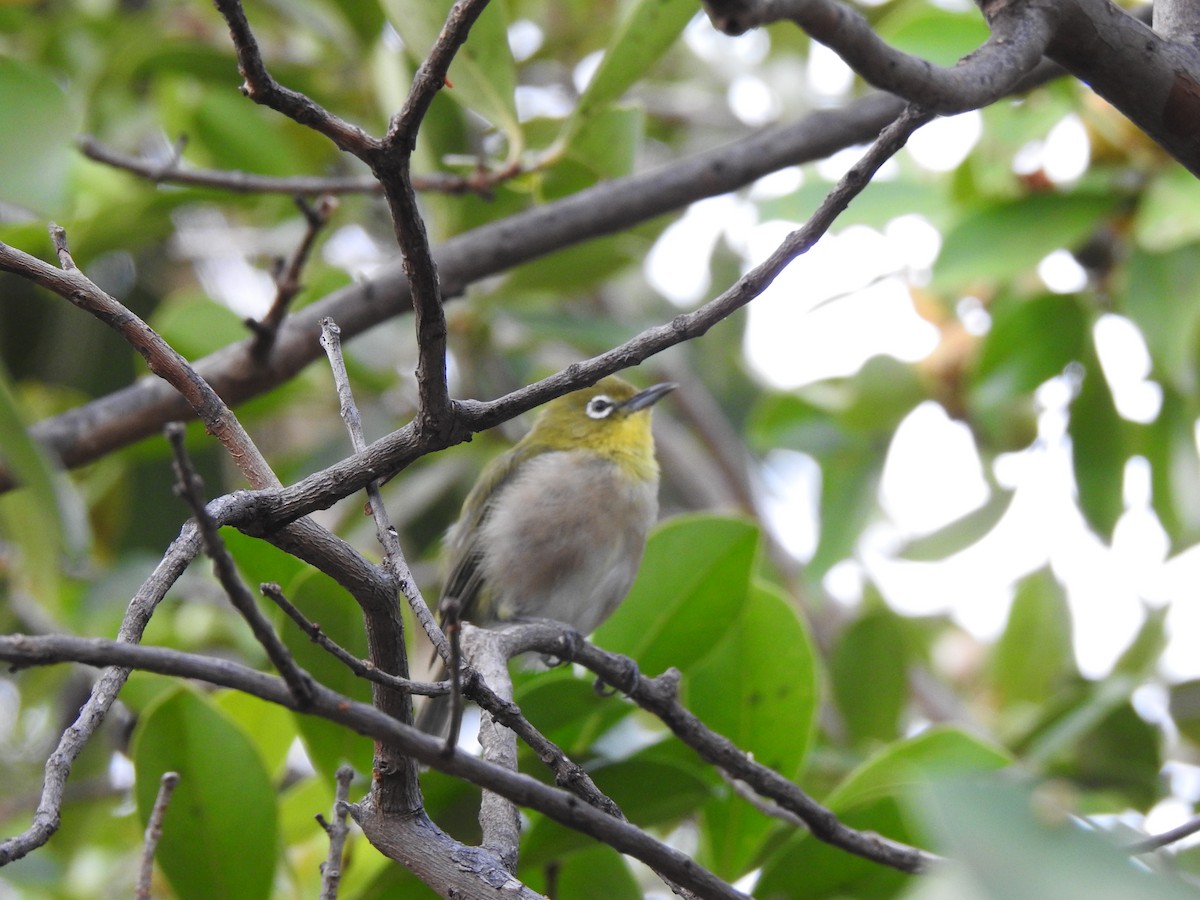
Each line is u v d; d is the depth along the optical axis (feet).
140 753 25.55
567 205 34.22
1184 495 37.42
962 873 9.61
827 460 41.52
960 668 46.55
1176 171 32.58
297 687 13.35
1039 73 30.66
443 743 13.92
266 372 33.22
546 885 25.82
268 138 43.39
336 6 37.22
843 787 27.32
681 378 55.57
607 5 51.39
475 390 45.57
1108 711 33.06
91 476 45.98
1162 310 32.63
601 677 24.79
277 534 18.37
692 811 26.91
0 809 42.68
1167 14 19.80
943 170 38.37
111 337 50.67
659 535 28.99
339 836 19.07
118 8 50.80
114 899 39.60
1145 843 17.22
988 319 39.29
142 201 38.04
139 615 17.66
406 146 15.39
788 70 53.67
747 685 28.84
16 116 29.45
